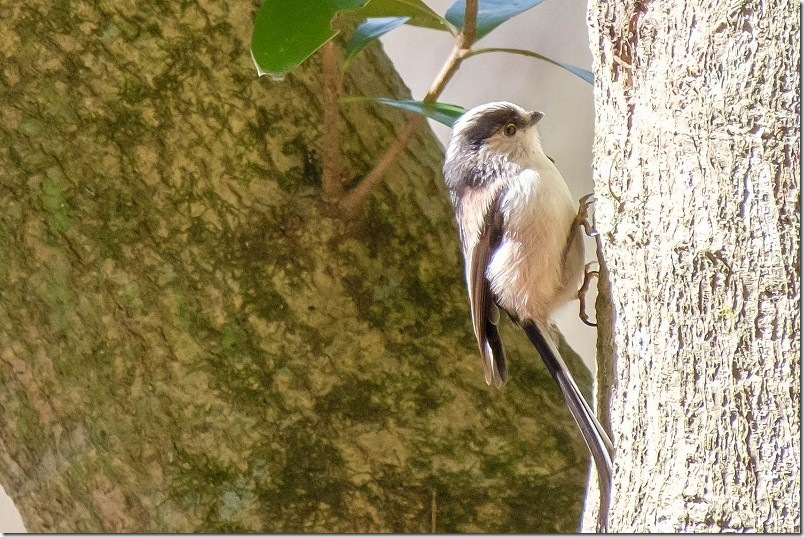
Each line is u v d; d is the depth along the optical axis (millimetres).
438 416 7387
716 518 4176
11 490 7590
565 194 7160
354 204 7320
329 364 7316
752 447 4125
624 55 4898
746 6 4242
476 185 7301
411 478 7379
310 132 7387
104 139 7105
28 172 7109
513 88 11555
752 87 4199
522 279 7043
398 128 7781
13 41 6992
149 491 7199
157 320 7141
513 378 7664
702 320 4316
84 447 7238
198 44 7117
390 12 7012
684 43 4488
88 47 7020
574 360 7984
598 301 6055
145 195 7156
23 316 7238
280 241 7273
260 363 7234
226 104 7176
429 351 7449
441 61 11781
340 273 7344
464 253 7355
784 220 4125
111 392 7199
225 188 7203
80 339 7199
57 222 7129
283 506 7230
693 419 4316
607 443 5957
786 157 4137
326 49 6914
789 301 4098
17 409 7379
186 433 7188
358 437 7324
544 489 7422
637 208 4738
